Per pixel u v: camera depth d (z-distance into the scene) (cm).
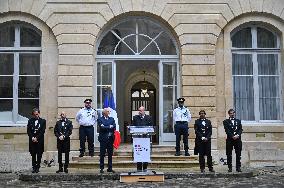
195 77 1576
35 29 1612
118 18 1612
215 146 1550
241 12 1605
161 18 1597
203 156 1284
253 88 1642
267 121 1630
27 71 1611
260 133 1584
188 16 1598
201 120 1295
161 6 1598
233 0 1609
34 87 1606
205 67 1580
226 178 1240
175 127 1470
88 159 1436
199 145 1284
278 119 1636
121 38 1634
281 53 1639
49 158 1527
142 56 1628
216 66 1596
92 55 1577
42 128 1277
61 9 1584
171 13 1596
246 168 1473
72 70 1563
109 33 1638
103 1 1594
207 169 1373
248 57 1653
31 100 1602
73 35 1577
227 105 1584
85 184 1135
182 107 1477
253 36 1650
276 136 1584
